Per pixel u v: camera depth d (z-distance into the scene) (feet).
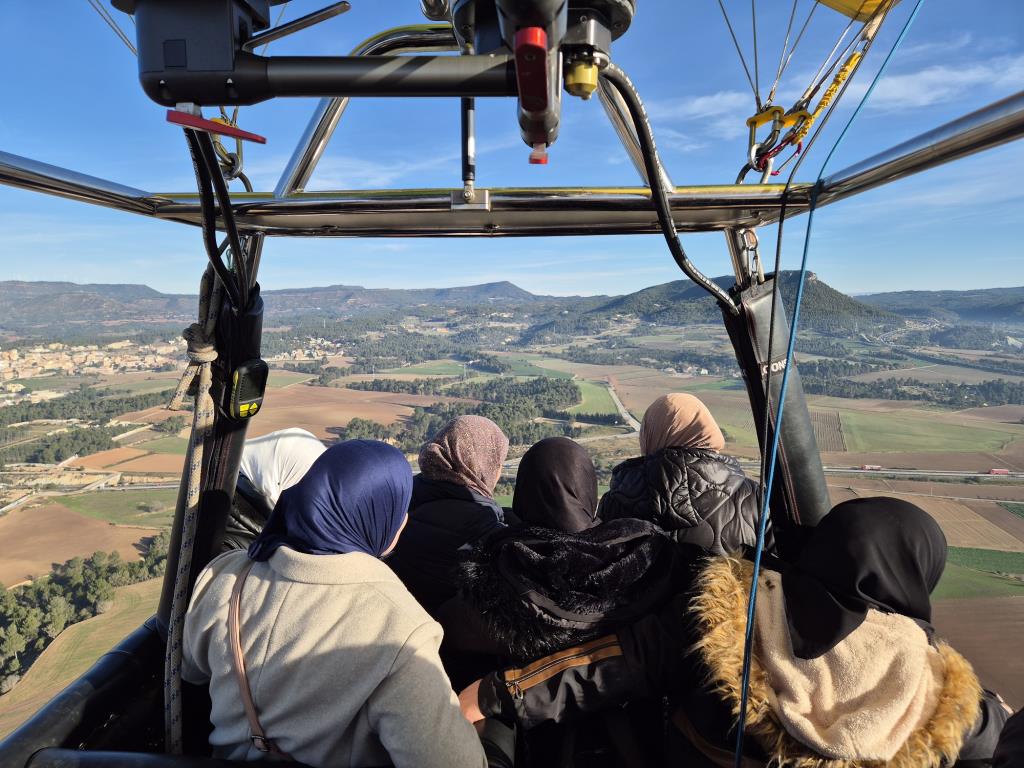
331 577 3.60
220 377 4.03
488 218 4.03
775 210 3.76
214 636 3.71
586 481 4.40
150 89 2.14
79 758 3.33
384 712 3.42
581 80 2.15
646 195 3.65
